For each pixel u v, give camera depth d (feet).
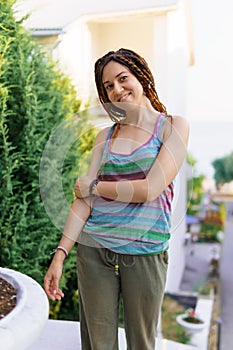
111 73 4.74
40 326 3.69
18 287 4.16
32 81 7.54
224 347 17.60
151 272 4.76
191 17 18.03
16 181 7.27
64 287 8.08
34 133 7.68
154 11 13.16
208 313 17.39
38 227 7.57
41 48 8.25
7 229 7.09
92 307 4.99
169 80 14.32
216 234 37.45
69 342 6.21
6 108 7.17
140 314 4.89
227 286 26.61
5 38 6.86
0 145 7.14
